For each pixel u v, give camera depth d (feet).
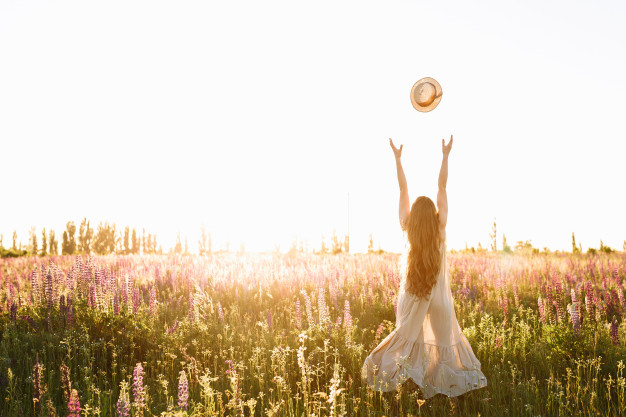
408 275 16.33
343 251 101.30
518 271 42.16
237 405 13.28
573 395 14.69
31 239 164.76
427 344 16.15
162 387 16.55
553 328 19.57
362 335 21.77
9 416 13.96
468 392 15.94
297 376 17.53
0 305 26.81
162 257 63.67
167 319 26.30
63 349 19.40
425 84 17.01
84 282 27.09
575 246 86.94
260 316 26.78
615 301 26.66
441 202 16.62
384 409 14.65
